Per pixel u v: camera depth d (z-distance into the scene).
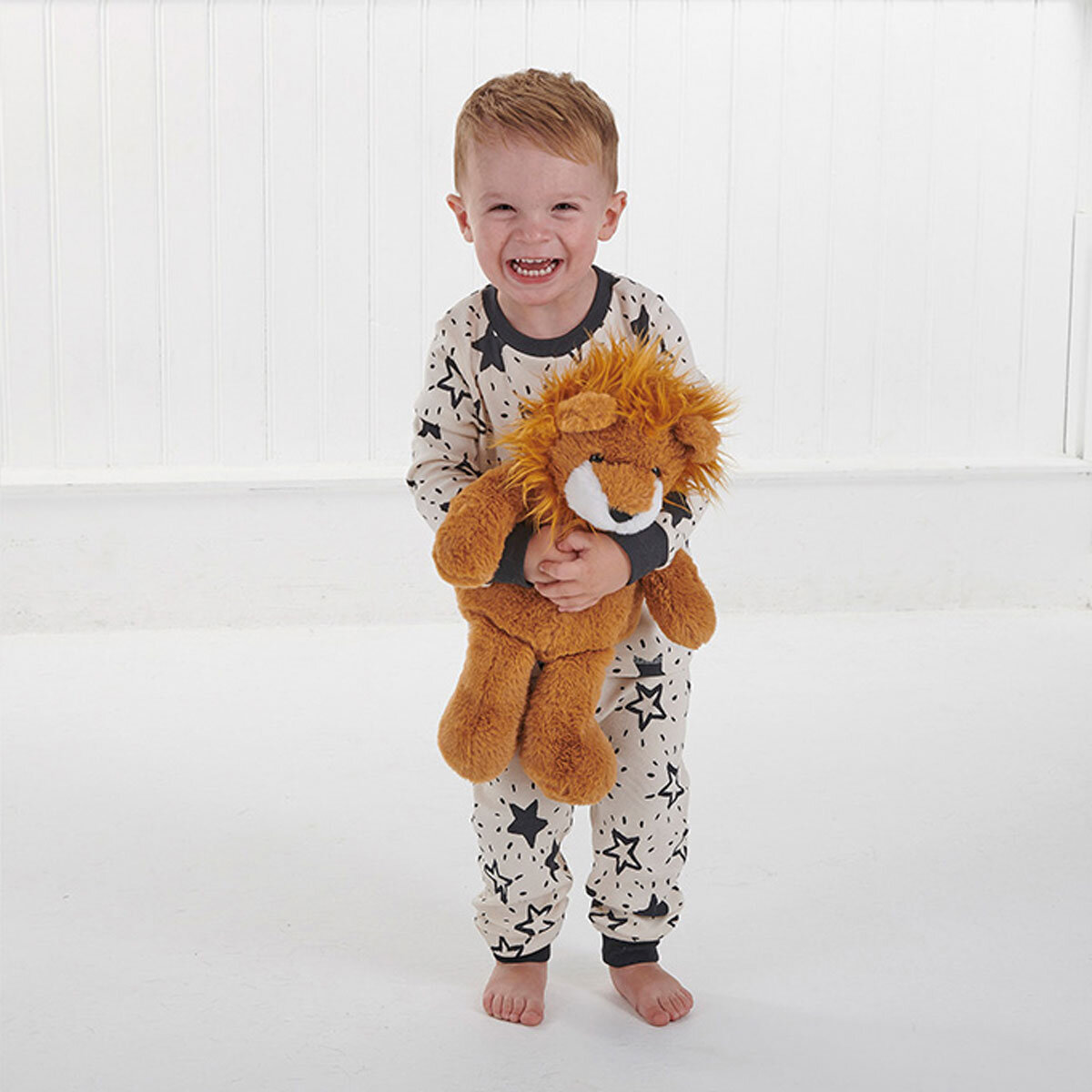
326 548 3.79
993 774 2.69
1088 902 2.16
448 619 3.87
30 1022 1.83
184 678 3.31
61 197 3.67
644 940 1.86
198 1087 1.68
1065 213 4.01
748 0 3.82
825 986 1.91
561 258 1.65
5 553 3.69
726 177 3.89
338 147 3.75
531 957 1.87
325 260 3.79
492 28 3.77
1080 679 3.32
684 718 1.86
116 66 3.65
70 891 2.21
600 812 1.84
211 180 3.72
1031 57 3.94
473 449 1.80
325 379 3.84
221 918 2.12
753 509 3.91
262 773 2.70
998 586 4.02
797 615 3.93
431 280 3.83
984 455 4.09
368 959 2.00
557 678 1.71
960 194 3.97
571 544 1.64
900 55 3.89
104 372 3.76
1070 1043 1.77
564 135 1.60
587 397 1.61
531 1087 1.68
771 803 2.54
